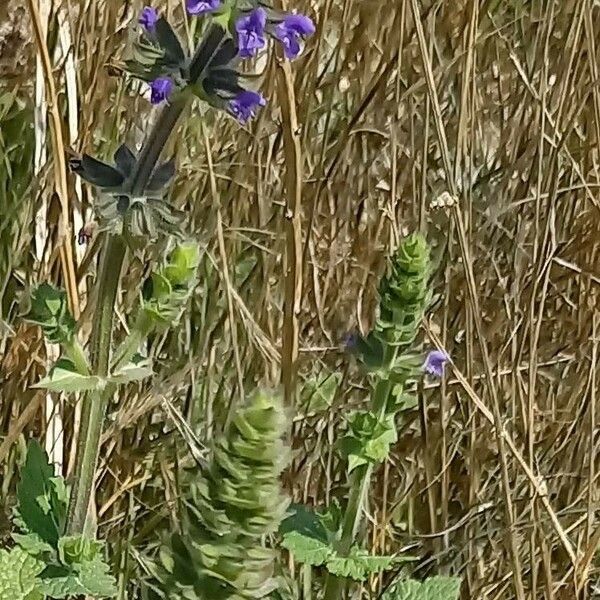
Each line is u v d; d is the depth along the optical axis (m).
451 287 0.99
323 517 0.77
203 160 0.98
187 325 0.93
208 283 0.94
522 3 1.04
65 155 0.87
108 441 0.91
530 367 0.90
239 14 0.64
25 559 0.68
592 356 0.92
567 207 1.01
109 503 0.86
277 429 0.58
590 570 0.88
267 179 0.97
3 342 0.90
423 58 0.85
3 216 0.93
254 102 0.65
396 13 0.98
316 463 0.93
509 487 0.91
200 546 0.58
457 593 0.77
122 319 0.87
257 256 0.98
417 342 0.99
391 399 0.75
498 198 1.00
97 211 0.66
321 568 0.90
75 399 0.86
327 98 1.02
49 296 0.67
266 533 0.58
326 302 0.99
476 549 0.93
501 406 0.99
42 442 0.86
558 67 1.00
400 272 0.73
